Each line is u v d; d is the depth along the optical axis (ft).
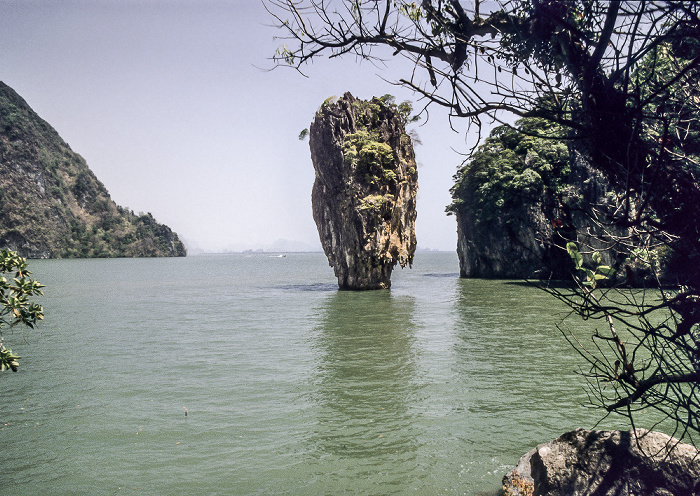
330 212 191.21
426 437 41.32
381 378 60.70
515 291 180.14
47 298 181.16
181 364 71.15
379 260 188.34
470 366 65.67
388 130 191.93
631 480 22.81
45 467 37.24
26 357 77.20
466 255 273.75
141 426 45.57
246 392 55.98
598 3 10.61
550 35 11.29
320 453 38.73
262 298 173.78
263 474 35.47
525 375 60.29
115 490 33.55
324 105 191.01
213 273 391.45
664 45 11.78
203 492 32.96
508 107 12.05
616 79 10.64
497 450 38.29
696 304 11.28
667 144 11.52
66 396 55.62
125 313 134.10
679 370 12.37
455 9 12.17
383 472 35.22
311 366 68.13
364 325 105.60
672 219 10.98
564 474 24.52
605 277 12.48
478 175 242.99
